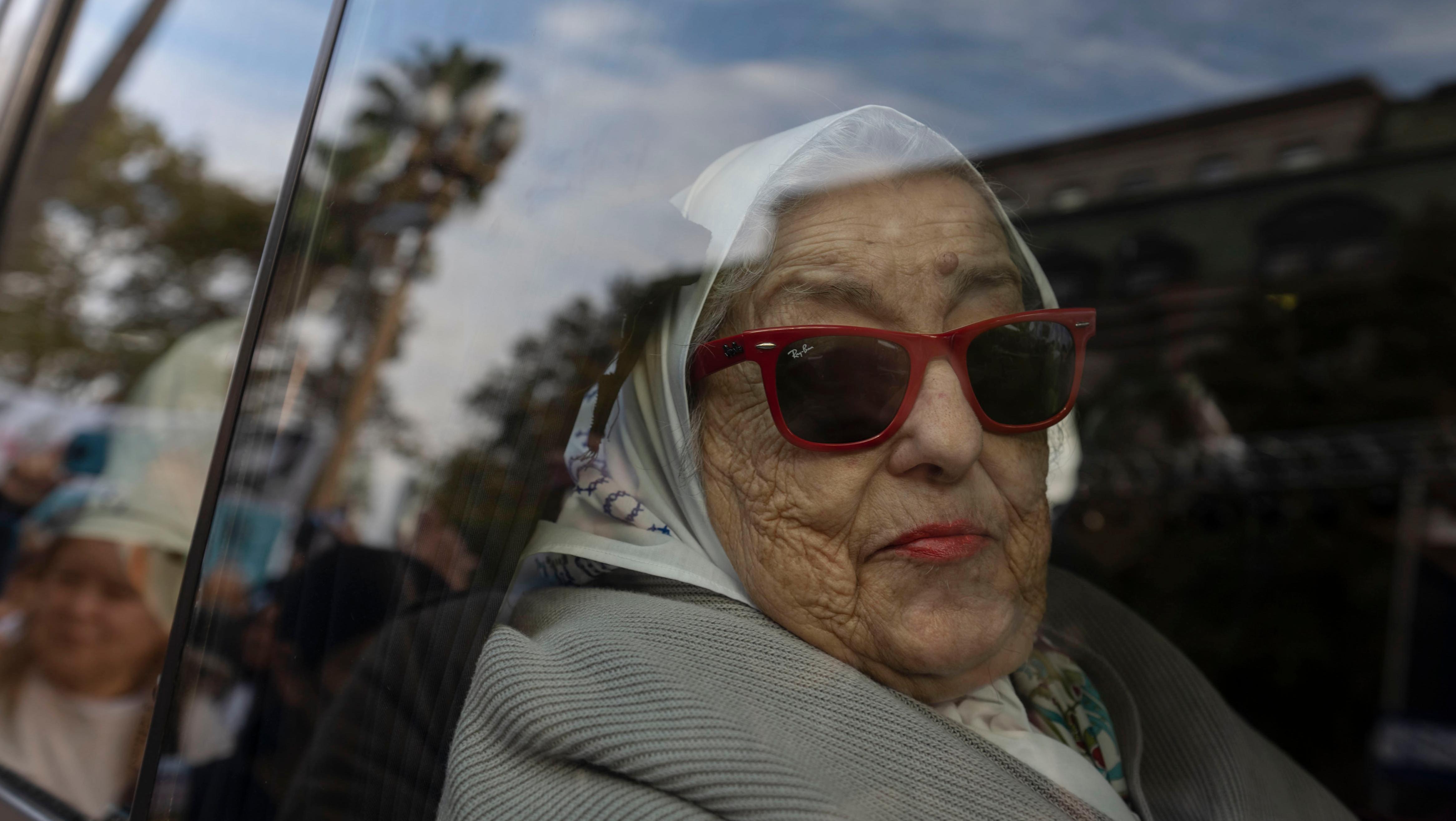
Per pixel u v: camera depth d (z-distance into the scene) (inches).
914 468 37.4
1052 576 47.3
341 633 36.9
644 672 35.7
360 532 37.1
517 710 35.5
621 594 40.6
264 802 36.8
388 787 35.5
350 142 40.9
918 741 35.1
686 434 39.4
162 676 39.4
